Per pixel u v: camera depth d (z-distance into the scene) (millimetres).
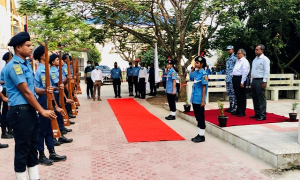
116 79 13047
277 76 10312
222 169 4098
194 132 6344
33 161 3473
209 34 11703
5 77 3234
